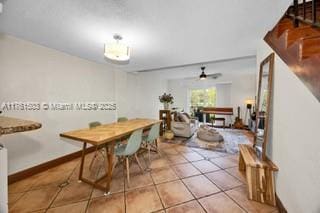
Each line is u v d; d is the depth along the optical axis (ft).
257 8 5.08
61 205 5.82
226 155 10.88
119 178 7.77
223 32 6.89
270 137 6.57
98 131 7.61
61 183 7.36
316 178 3.62
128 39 7.63
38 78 8.59
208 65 15.06
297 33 4.43
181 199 6.12
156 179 7.64
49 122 9.14
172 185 7.11
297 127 4.46
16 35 7.35
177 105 25.77
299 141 4.35
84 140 6.17
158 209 5.58
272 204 5.76
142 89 19.66
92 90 12.20
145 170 8.61
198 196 6.30
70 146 10.31
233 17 5.63
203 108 24.08
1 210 3.84
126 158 7.55
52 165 9.17
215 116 23.24
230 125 21.83
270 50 6.81
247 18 5.69
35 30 6.79
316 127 3.63
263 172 6.01
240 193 6.49
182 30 6.66
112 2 4.78
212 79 22.86
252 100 19.35
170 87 26.30
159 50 9.33
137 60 11.73
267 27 6.35
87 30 6.73
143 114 19.90
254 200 6.00
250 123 18.92
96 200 6.09
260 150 7.21
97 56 10.75
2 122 4.00
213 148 12.43
